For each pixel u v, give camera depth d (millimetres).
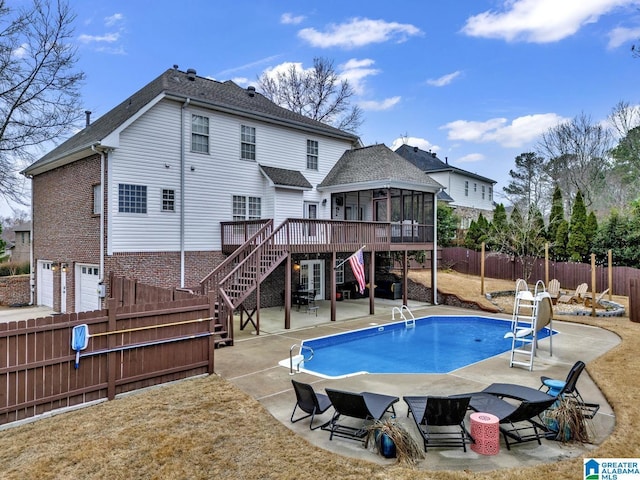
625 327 13367
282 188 17672
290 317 14992
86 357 6605
